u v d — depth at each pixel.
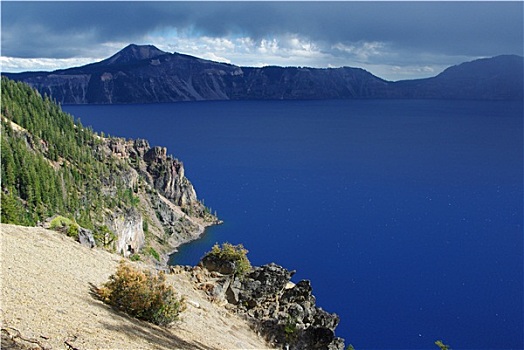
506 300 142.25
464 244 194.62
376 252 187.62
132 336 20.88
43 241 32.00
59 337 17.20
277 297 45.00
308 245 198.25
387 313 134.62
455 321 129.50
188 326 27.94
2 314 17.33
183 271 42.44
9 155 141.50
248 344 31.89
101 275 29.84
